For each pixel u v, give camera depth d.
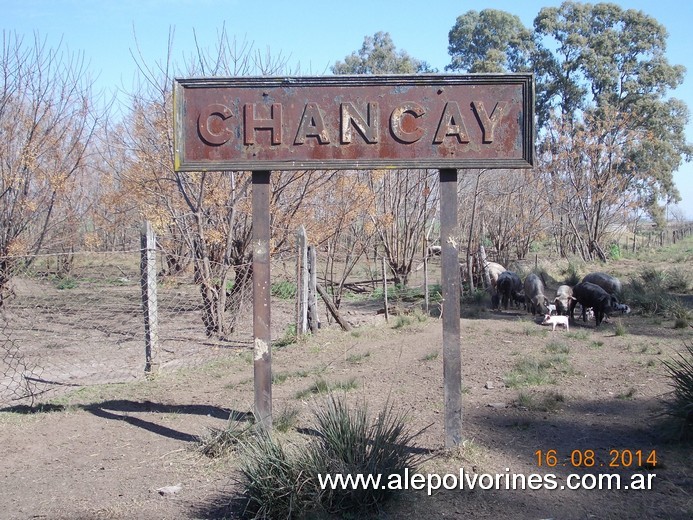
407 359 9.22
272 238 12.59
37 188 15.97
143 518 4.58
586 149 27.78
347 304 16.67
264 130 5.39
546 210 25.55
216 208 11.95
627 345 9.67
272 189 12.32
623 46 40.25
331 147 5.37
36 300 14.83
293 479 4.51
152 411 7.13
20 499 4.98
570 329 11.47
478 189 19.19
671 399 6.53
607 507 4.48
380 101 5.34
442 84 5.30
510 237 22.48
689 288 16.47
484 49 45.50
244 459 4.78
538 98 41.25
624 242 39.47
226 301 12.31
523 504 4.55
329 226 14.08
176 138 5.39
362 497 4.48
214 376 8.74
